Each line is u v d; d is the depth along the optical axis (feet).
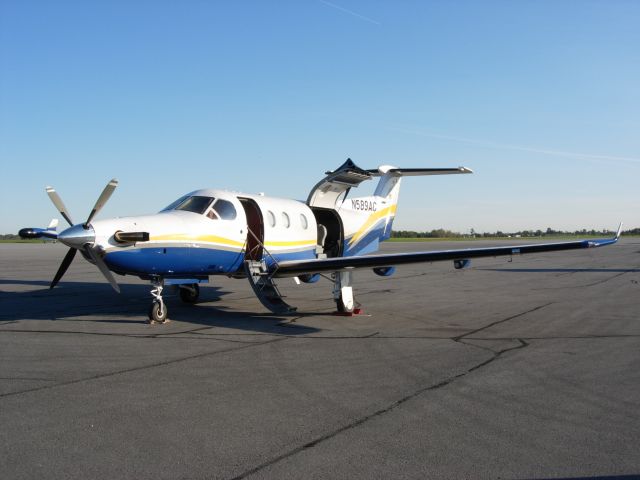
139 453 13.83
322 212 47.50
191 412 16.99
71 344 27.40
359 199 50.44
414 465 13.20
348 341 28.63
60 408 17.30
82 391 19.17
